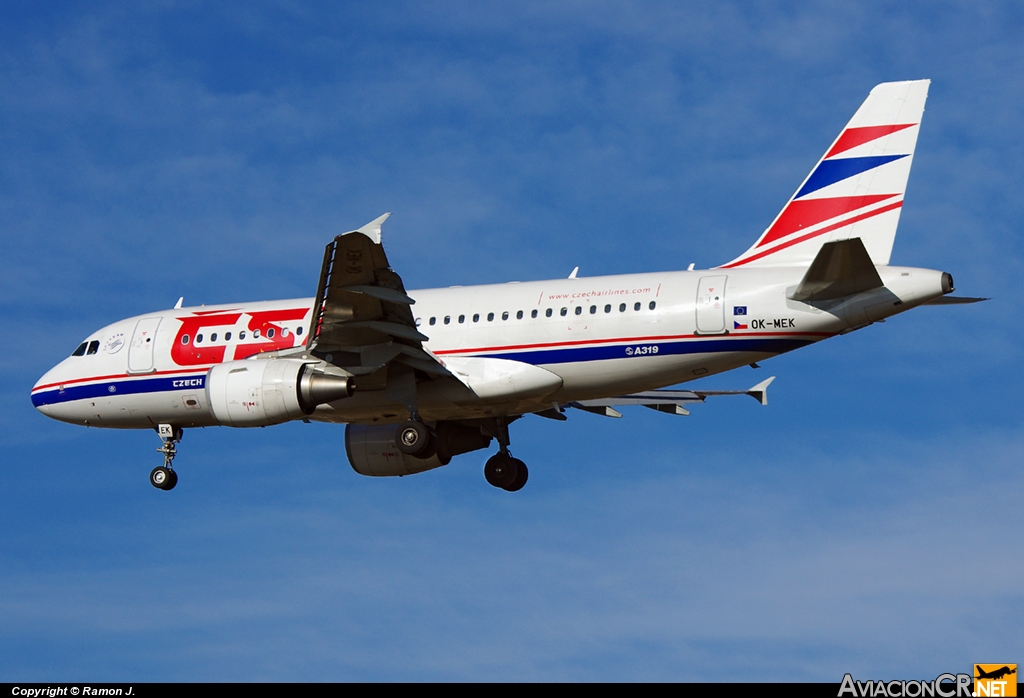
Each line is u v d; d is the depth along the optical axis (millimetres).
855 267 77625
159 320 97625
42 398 99062
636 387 86875
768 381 98188
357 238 73938
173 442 97500
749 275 84688
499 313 88562
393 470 96812
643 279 86812
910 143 85250
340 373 86062
